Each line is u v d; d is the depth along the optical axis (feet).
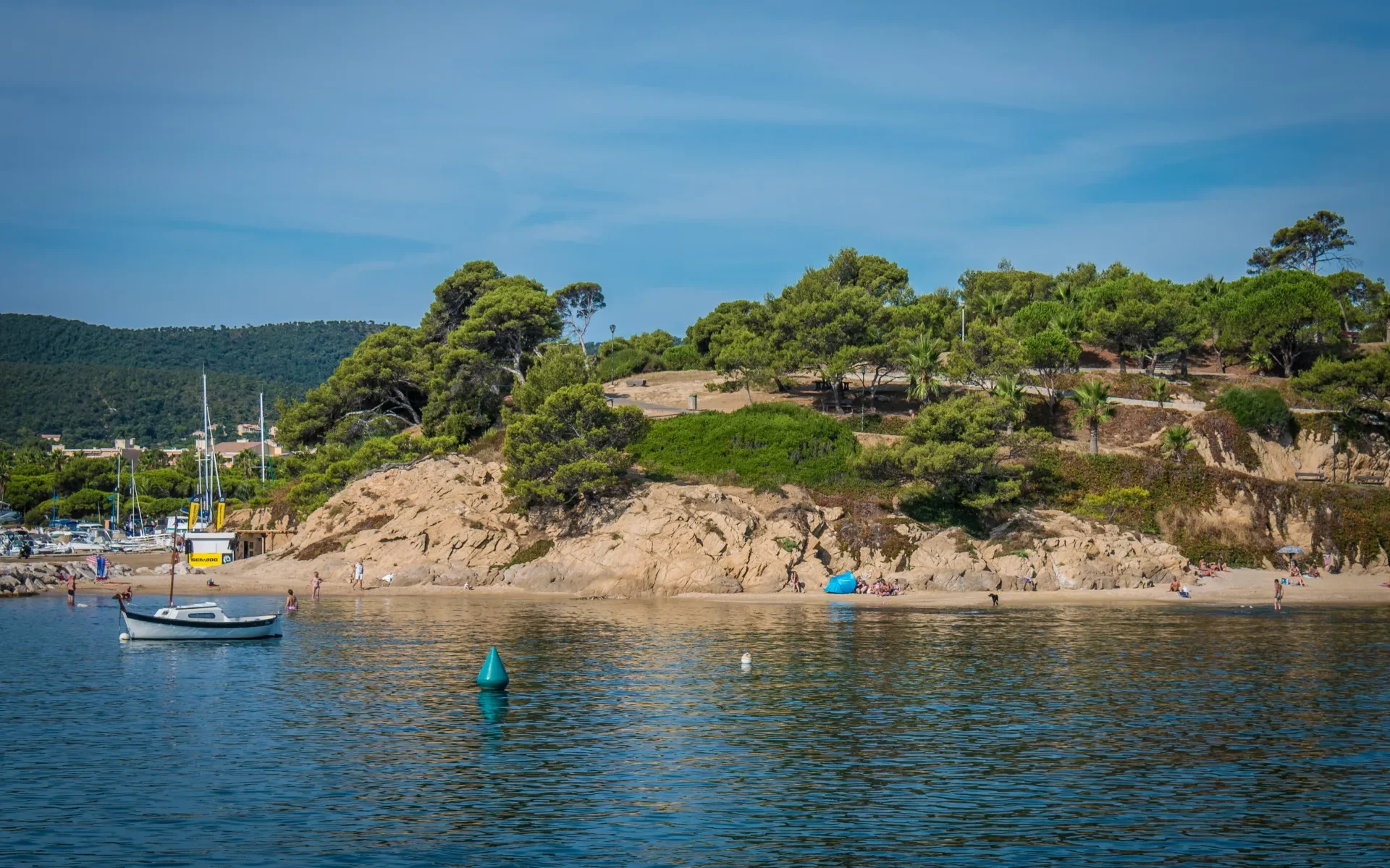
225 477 655.35
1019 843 87.76
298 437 430.61
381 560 309.83
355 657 181.78
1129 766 111.24
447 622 229.25
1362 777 106.83
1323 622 230.27
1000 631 214.28
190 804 98.32
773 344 413.39
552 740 122.83
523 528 315.99
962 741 122.21
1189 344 430.61
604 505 309.83
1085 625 224.74
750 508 309.01
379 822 93.35
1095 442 343.26
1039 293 565.12
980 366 396.78
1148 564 298.76
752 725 129.90
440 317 478.59
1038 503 325.21
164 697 147.02
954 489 310.45
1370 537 317.42
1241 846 86.79
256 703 143.13
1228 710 137.80
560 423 313.53
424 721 132.36
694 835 89.97
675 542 292.61
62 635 211.20
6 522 644.27
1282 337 435.12
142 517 624.59
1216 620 234.58
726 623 226.99
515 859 84.38
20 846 86.53
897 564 293.02
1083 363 457.68
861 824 92.84
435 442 362.94
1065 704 141.79
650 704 142.61
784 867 82.69
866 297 408.87
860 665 173.17
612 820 93.86
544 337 427.33
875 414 390.42
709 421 345.51
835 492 318.86
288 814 95.45
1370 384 356.79
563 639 202.08
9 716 134.82
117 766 110.93
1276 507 323.16
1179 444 341.00
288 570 315.37
